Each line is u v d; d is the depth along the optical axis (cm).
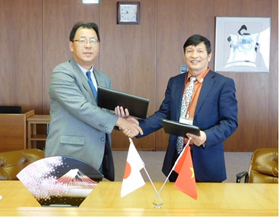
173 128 215
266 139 708
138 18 688
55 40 689
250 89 699
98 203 194
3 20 685
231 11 689
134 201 197
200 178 254
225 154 684
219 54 692
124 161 618
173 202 196
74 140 253
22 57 691
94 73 271
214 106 252
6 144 555
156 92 702
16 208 162
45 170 196
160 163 606
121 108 246
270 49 694
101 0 686
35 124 641
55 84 249
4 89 695
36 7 685
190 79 262
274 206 192
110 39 692
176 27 692
